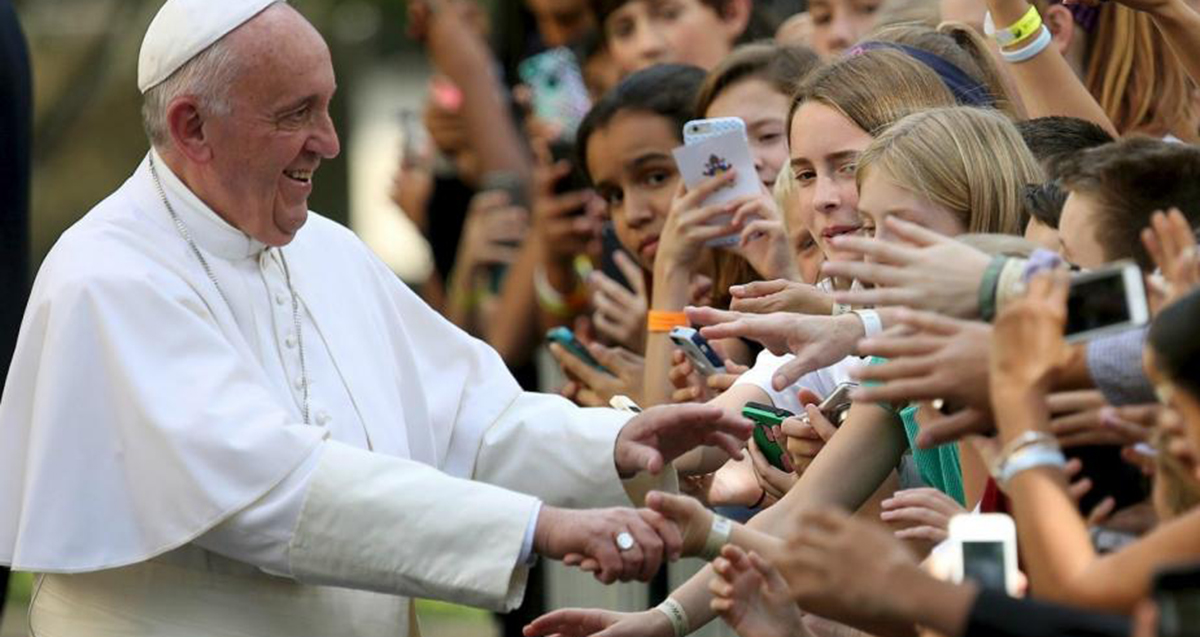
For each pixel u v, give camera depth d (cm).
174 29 1823
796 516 1695
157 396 1767
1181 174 1465
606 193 2369
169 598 1811
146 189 1867
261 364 1853
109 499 1778
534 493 1911
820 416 1789
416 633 1958
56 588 1844
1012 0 1922
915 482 1830
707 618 1761
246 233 1859
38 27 5834
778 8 2903
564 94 2891
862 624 1283
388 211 6606
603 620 1773
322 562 1747
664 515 1664
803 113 1897
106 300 1794
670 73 2350
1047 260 1353
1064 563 1228
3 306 2506
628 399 2048
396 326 1975
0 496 1830
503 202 3375
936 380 1340
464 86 3456
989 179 1678
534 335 3050
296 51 1816
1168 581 1044
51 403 1781
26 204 2542
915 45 1964
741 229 2116
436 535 1727
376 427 1888
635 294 2458
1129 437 1298
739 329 1705
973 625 1207
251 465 1748
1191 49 1783
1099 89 2039
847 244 1413
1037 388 1291
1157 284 1349
